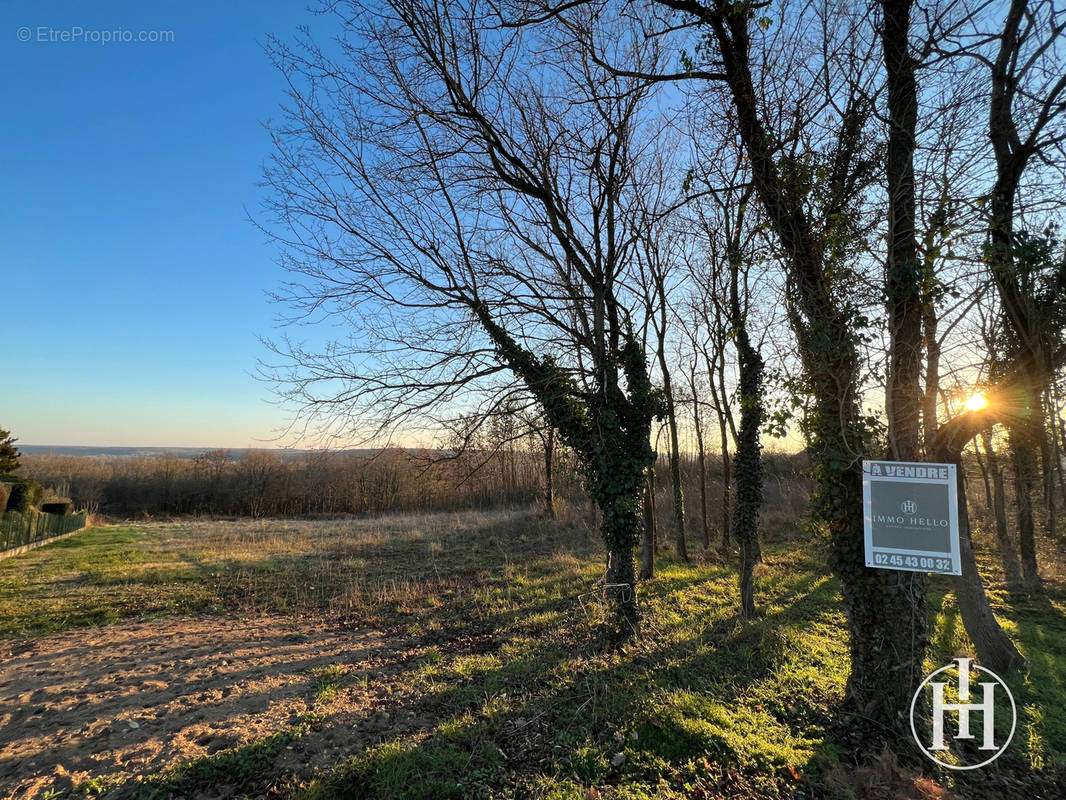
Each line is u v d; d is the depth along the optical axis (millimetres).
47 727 5098
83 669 6742
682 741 4539
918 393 4809
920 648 4832
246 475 38406
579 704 5398
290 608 10211
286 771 4309
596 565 13008
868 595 5016
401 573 13688
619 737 4680
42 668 6789
